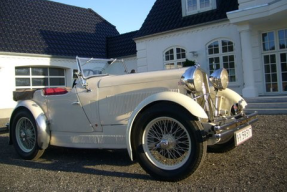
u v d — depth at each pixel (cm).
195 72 336
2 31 1348
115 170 391
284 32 1033
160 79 373
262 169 349
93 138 416
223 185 307
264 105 834
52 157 493
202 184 314
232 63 1162
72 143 438
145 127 338
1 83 1243
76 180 359
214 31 1196
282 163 366
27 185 351
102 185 334
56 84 1470
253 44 1079
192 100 321
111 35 1886
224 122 354
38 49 1381
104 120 405
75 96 431
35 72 1385
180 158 339
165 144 334
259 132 560
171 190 304
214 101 410
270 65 1066
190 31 1258
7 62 1261
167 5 1458
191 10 1306
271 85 1066
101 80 420
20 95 501
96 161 447
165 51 1348
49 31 1542
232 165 374
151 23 1428
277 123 640
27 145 492
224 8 1209
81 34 1692
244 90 1009
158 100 328
